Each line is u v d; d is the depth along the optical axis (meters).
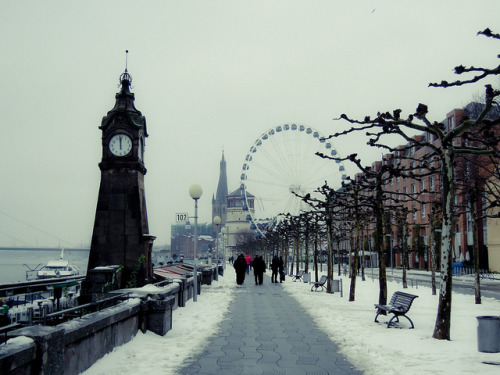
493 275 52.69
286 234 53.50
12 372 5.74
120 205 21.48
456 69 10.80
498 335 10.36
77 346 8.05
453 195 12.52
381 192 18.28
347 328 14.17
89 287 19.64
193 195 22.61
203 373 8.95
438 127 13.59
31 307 13.44
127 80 22.84
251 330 14.01
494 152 12.33
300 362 9.92
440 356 10.03
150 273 22.33
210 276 35.56
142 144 22.92
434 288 26.28
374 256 78.31
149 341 11.67
